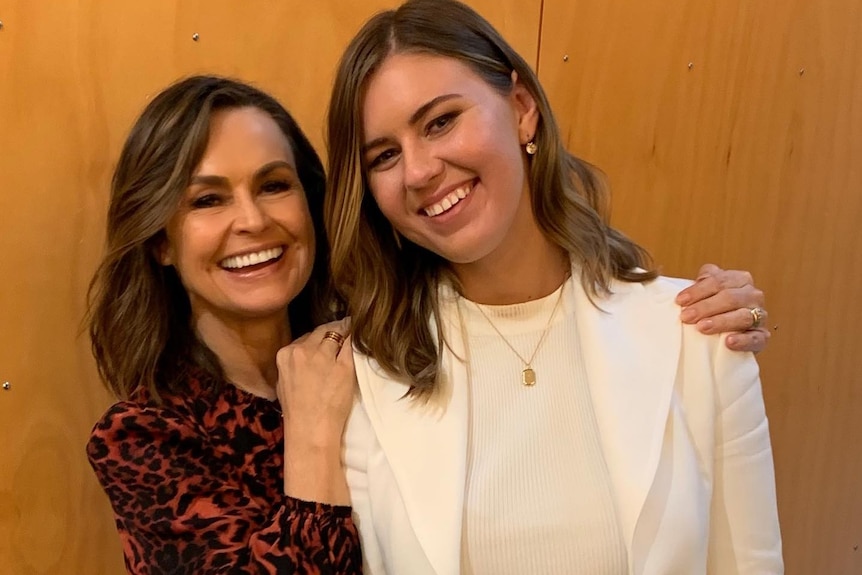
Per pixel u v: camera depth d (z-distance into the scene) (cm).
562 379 109
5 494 133
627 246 125
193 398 118
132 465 109
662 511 100
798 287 187
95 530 140
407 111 99
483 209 103
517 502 102
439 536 101
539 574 101
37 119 124
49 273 130
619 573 101
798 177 181
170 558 107
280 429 122
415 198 103
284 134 122
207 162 112
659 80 163
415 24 101
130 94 129
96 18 125
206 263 115
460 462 104
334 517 107
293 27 137
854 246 191
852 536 207
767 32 170
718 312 110
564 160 114
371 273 115
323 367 115
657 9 160
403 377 112
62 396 134
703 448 105
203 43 132
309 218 124
